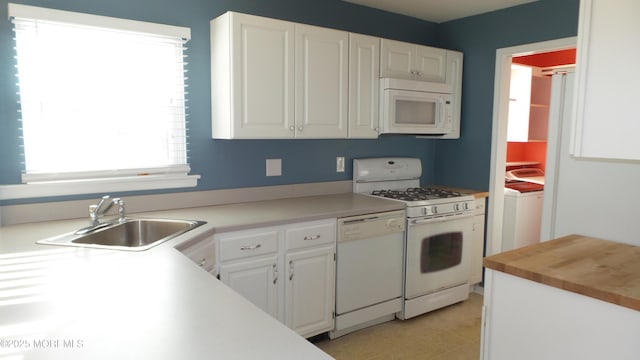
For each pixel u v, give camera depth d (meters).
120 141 2.57
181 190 2.80
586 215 2.26
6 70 2.22
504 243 3.97
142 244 2.44
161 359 0.95
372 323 3.17
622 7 1.37
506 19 3.55
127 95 2.56
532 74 4.64
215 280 1.47
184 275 1.51
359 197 3.34
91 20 2.37
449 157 4.08
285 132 2.81
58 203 2.40
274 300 2.57
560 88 2.34
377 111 3.28
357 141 3.62
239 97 2.61
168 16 2.65
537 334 1.72
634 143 1.37
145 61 2.60
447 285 3.42
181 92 2.74
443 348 2.85
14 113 2.26
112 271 1.55
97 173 2.49
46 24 2.29
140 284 1.42
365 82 3.18
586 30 1.45
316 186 3.41
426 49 3.53
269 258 2.52
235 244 2.38
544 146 5.04
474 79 3.82
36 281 1.44
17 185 2.28
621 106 1.39
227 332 1.09
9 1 2.18
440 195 3.45
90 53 2.42
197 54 2.78
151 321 1.15
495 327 1.86
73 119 2.41
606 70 1.42
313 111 2.92
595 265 1.76
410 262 3.16
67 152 2.41
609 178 2.16
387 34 3.70
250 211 2.72
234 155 3.00
